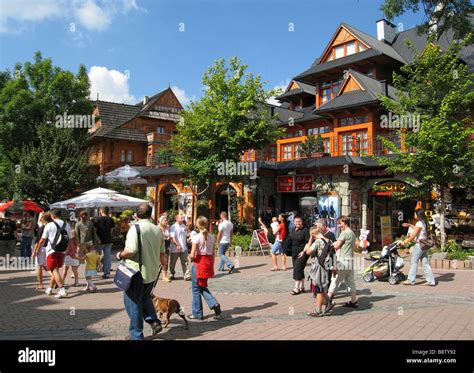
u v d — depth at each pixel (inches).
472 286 400.5
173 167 1078.4
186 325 252.2
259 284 422.0
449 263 522.3
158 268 231.8
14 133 1046.4
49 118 992.2
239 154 807.1
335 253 295.7
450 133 548.1
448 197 750.5
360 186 848.3
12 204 757.9
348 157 808.3
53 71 1131.3
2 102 1079.6
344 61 1029.8
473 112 759.7
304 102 1213.7
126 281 214.4
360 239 740.7
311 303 332.5
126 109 1721.2
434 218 697.0
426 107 618.5
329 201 858.8
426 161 568.4
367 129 867.4
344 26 1081.4
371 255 444.1
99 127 1598.2
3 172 1050.1
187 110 804.0
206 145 749.3
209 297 279.1
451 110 579.5
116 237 787.4
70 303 332.8
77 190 944.9
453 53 615.5
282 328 254.7
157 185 1141.1
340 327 255.4
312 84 1160.2
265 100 800.3
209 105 766.5
